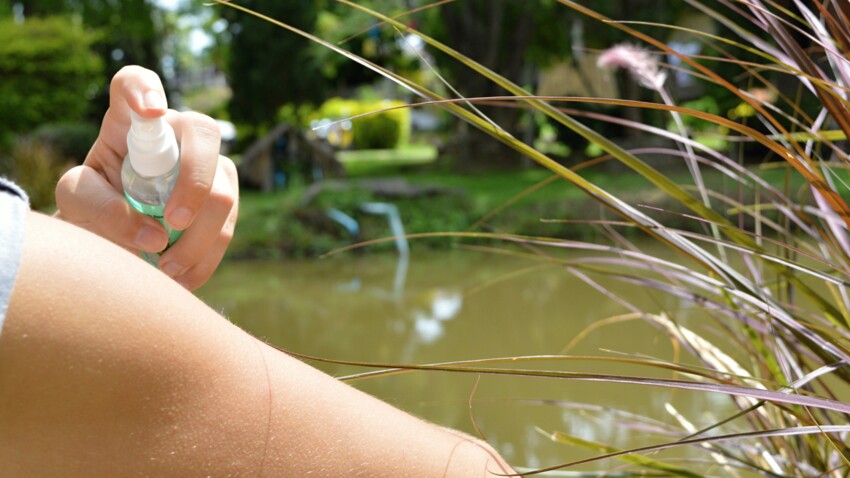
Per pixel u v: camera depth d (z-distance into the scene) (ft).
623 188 32.07
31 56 46.16
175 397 1.39
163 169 2.01
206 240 2.08
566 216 30.12
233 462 1.44
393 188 33.91
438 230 30.81
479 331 15.17
